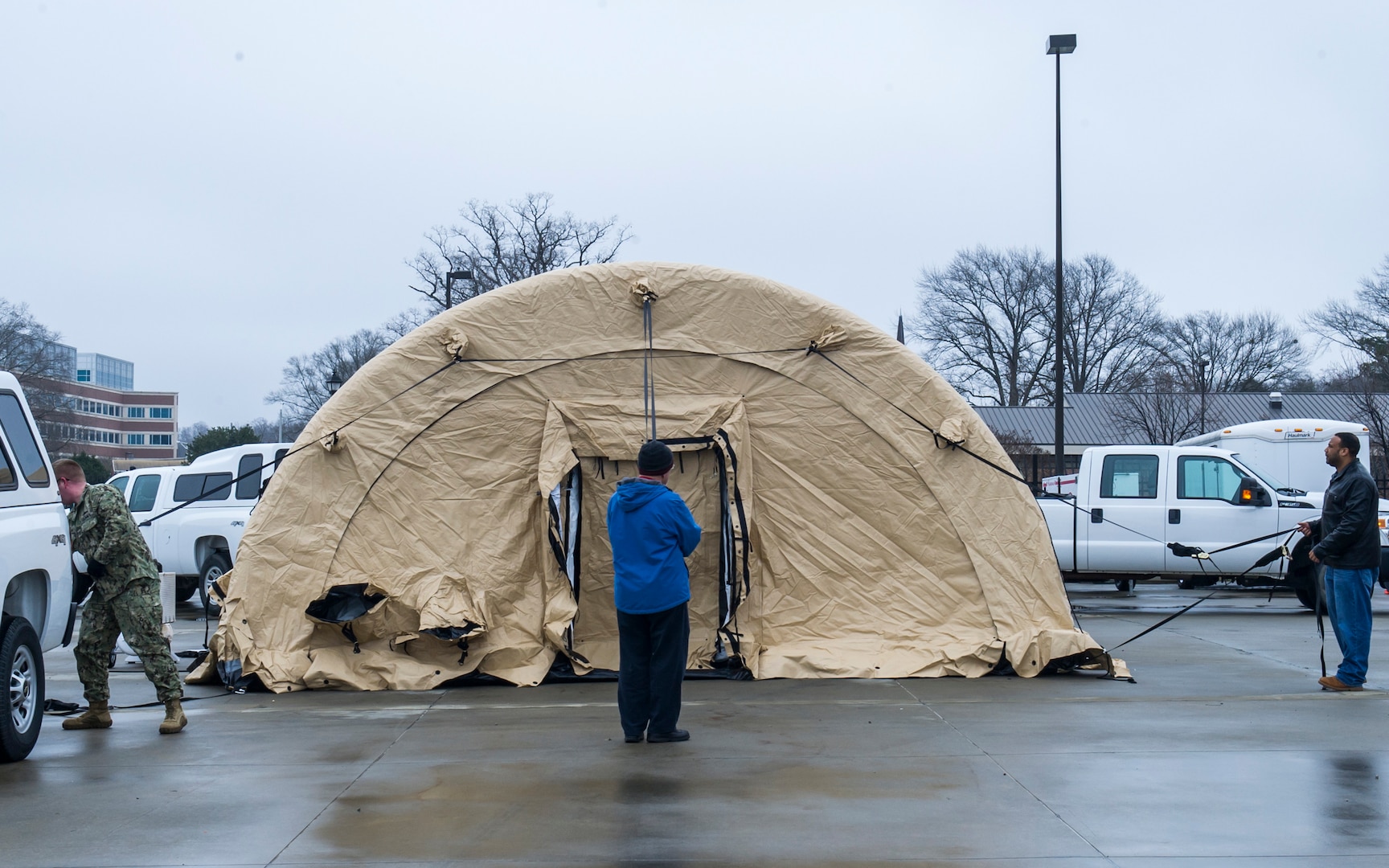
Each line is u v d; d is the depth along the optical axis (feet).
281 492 30.12
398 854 15.65
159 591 24.32
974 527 30.66
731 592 30.07
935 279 174.29
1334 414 120.78
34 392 197.57
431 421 30.78
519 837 16.34
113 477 54.54
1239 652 35.40
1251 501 47.52
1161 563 48.37
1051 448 120.26
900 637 30.48
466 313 31.17
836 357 31.24
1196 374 166.61
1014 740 22.31
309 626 29.58
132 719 25.53
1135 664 32.71
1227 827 16.66
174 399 384.06
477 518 30.63
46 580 22.93
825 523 31.12
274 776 19.92
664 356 31.35
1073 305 169.68
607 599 31.30
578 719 24.90
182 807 18.01
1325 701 26.45
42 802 18.31
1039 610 30.48
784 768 20.25
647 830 16.62
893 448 31.04
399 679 29.07
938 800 18.10
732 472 30.37
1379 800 18.02
